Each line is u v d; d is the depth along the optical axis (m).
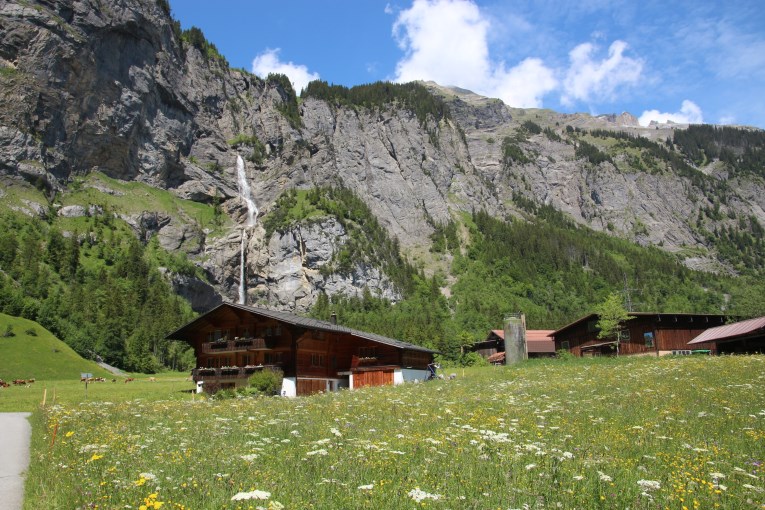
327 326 64.56
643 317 71.56
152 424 24.69
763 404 23.42
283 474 12.59
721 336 59.81
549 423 20.78
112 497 11.02
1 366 88.56
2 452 19.78
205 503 10.65
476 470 12.84
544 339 108.75
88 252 177.50
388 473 12.67
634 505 10.34
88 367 100.94
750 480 12.52
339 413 26.00
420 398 32.62
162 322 145.38
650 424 19.44
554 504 10.28
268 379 55.56
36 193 181.50
